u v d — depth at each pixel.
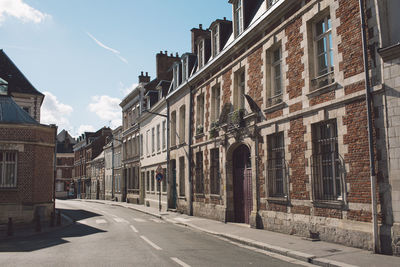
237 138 15.27
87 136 64.69
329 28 10.84
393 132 8.31
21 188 17.28
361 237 8.97
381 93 8.62
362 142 9.10
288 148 11.96
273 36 13.08
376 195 8.60
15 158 17.47
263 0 14.67
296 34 11.81
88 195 59.72
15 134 17.42
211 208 17.80
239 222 15.85
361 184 9.08
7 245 10.95
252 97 14.39
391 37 8.62
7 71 29.64
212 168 18.14
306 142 11.12
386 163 8.42
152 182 30.06
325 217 10.24
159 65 35.16
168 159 25.11
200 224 15.84
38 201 17.81
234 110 15.88
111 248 9.77
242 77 16.06
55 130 18.94
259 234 11.96
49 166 18.72
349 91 9.57
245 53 15.03
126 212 25.27
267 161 13.09
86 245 10.41
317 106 10.62
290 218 11.73
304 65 11.34
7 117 19.00
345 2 9.80
